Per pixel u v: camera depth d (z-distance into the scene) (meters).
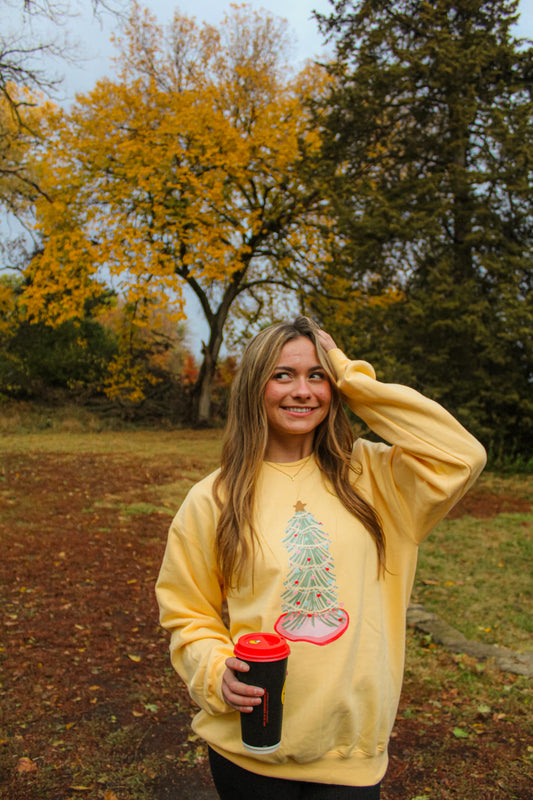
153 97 18.67
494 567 6.95
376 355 12.95
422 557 7.32
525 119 12.52
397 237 12.94
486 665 4.34
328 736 1.43
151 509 9.56
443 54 12.63
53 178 17.89
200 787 2.94
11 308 22.45
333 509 1.57
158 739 3.34
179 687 3.95
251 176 19.14
